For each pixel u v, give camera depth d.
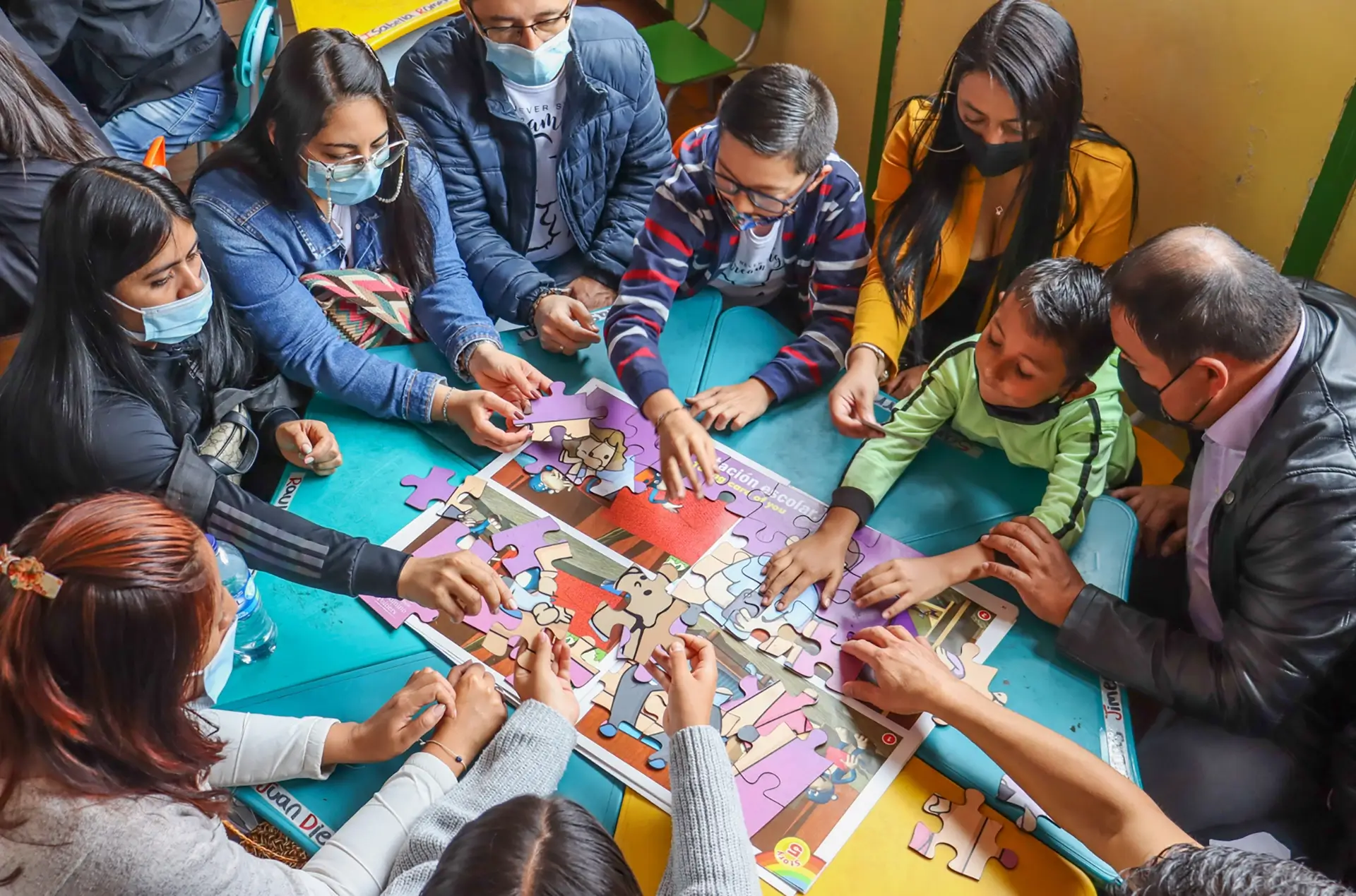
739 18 3.62
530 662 1.49
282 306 1.98
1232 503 1.57
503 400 1.87
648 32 3.61
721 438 1.88
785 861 1.31
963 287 2.43
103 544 1.05
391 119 1.96
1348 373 1.46
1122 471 1.97
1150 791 1.63
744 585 1.61
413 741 1.40
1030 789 1.37
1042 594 1.59
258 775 1.38
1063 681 1.54
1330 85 2.13
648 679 1.49
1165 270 1.44
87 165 1.46
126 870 1.09
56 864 1.08
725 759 1.34
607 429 1.87
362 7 2.98
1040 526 1.66
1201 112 2.42
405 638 1.55
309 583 1.58
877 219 2.44
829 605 1.60
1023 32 1.89
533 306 2.20
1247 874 1.00
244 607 1.49
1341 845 1.57
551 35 2.18
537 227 2.58
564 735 1.38
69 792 1.09
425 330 2.14
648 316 2.01
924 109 2.26
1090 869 1.33
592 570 1.63
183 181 3.64
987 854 1.33
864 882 1.30
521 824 0.93
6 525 1.62
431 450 1.84
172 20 2.74
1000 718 1.41
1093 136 2.18
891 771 1.40
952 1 2.94
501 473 1.79
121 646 1.05
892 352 2.07
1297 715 1.67
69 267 1.45
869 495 1.74
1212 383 1.47
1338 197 2.21
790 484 1.79
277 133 1.88
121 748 1.10
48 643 1.04
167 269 1.52
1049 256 2.18
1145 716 1.70
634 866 1.30
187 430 1.75
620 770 1.39
